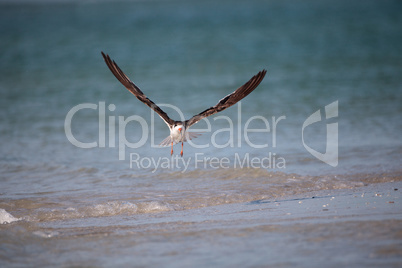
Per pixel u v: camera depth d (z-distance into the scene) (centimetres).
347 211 1036
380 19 6250
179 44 4794
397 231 877
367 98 2584
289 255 795
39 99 2845
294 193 1266
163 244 885
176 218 1073
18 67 3941
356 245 819
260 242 864
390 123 2059
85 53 4462
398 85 2892
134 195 1291
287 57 4028
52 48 4778
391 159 1562
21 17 7856
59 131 2145
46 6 9669
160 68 3728
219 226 980
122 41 5062
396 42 4553
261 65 3734
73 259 828
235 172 1490
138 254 839
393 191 1216
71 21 7106
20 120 2359
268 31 5472
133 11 8338
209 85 3112
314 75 3303
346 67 3553
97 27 6281
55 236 958
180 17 7162
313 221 972
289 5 8719
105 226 1030
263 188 1313
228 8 8419
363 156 1612
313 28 5638
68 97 2883
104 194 1311
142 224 1034
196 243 880
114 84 3238
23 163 1658
